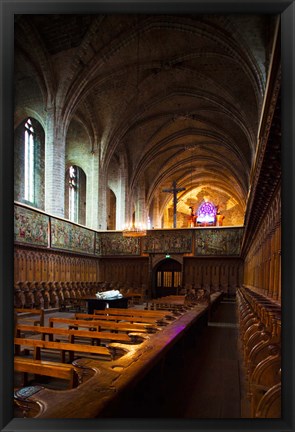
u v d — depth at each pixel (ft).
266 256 33.50
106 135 90.53
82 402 7.22
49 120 68.85
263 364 10.38
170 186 153.17
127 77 81.66
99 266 90.22
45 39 63.93
